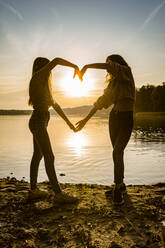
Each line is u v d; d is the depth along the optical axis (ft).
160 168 36.17
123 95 11.48
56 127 161.89
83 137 90.38
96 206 11.40
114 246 7.89
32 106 12.05
